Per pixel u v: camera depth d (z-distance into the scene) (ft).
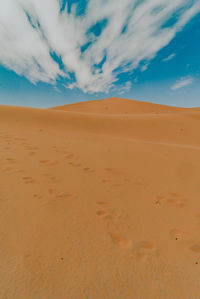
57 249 4.49
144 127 37.73
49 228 5.31
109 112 106.63
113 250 4.72
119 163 13.62
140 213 6.88
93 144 19.90
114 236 5.33
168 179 10.95
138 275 3.96
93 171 11.40
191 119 43.65
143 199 8.14
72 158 13.71
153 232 5.71
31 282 3.50
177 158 15.67
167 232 5.76
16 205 6.38
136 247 4.93
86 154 15.31
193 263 4.46
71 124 35.94
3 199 6.66
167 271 4.14
